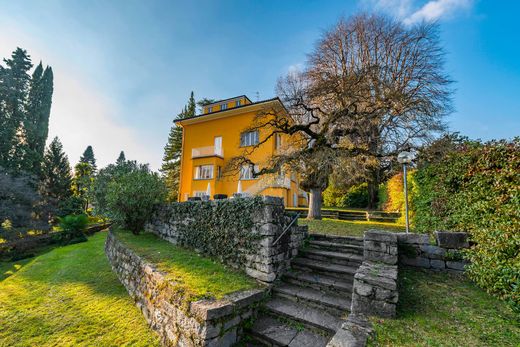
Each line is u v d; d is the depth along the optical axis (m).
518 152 3.00
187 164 20.50
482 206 3.46
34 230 18.25
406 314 2.86
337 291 3.86
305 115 12.30
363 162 9.56
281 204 4.87
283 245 4.70
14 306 5.00
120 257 6.91
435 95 11.75
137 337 3.72
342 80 11.05
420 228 5.89
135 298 5.02
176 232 7.32
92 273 7.16
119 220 9.73
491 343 2.27
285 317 3.46
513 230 2.76
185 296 3.38
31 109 28.52
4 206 15.86
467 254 3.82
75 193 28.69
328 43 14.34
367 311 2.90
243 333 3.34
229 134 18.83
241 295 3.55
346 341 2.30
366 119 10.25
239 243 4.84
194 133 20.66
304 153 10.24
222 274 4.46
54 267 8.23
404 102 10.20
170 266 4.86
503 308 2.84
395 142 10.67
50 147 27.09
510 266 2.74
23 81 27.45
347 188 20.09
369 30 14.12
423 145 8.94
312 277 4.30
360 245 5.13
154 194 9.43
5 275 9.21
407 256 4.47
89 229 18.95
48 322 4.27
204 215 6.07
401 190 9.09
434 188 5.16
